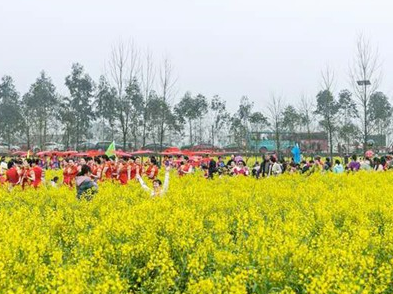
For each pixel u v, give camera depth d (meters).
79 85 71.44
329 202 14.32
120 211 12.62
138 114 54.44
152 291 7.83
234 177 23.58
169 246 9.28
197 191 17.45
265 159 26.73
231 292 6.46
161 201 13.83
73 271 6.74
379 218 12.74
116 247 9.19
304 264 7.80
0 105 73.62
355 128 57.34
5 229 9.74
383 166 28.31
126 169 21.89
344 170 29.17
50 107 72.31
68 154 42.41
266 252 8.14
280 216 12.91
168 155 37.28
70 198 15.77
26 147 69.06
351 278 6.98
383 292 7.50
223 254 8.20
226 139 67.62
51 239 10.12
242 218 12.06
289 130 59.28
